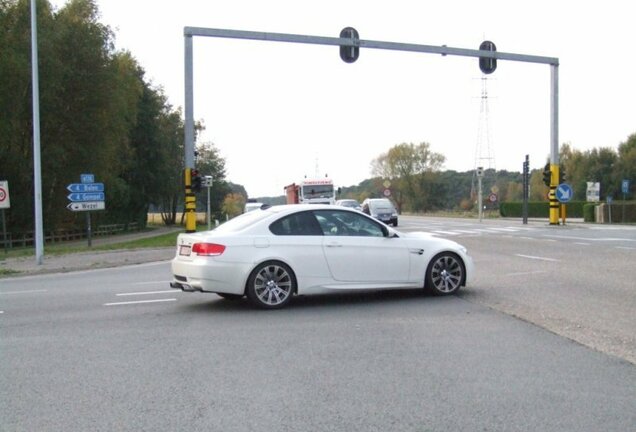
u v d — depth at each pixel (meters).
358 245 9.82
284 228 9.62
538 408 4.96
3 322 8.84
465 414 4.85
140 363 6.43
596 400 5.13
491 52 25.75
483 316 8.59
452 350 6.76
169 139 66.75
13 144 34.12
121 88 39.97
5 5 32.94
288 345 7.12
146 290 11.98
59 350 7.05
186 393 5.44
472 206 83.31
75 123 37.38
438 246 10.33
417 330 7.78
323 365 6.26
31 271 17.16
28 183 36.28
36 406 5.16
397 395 5.31
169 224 75.75
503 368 6.05
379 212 39.62
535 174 88.00
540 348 6.77
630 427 4.57
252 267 9.28
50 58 33.53
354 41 23.45
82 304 10.39
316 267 9.57
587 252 17.81
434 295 10.35
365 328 7.96
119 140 42.75
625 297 9.89
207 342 7.32
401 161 98.00
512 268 14.09
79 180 38.53
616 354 6.50
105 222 50.84
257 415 4.88
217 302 10.16
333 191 45.56
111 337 7.68
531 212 63.56
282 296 9.44
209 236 9.38
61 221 40.44
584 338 7.18
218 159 80.50
